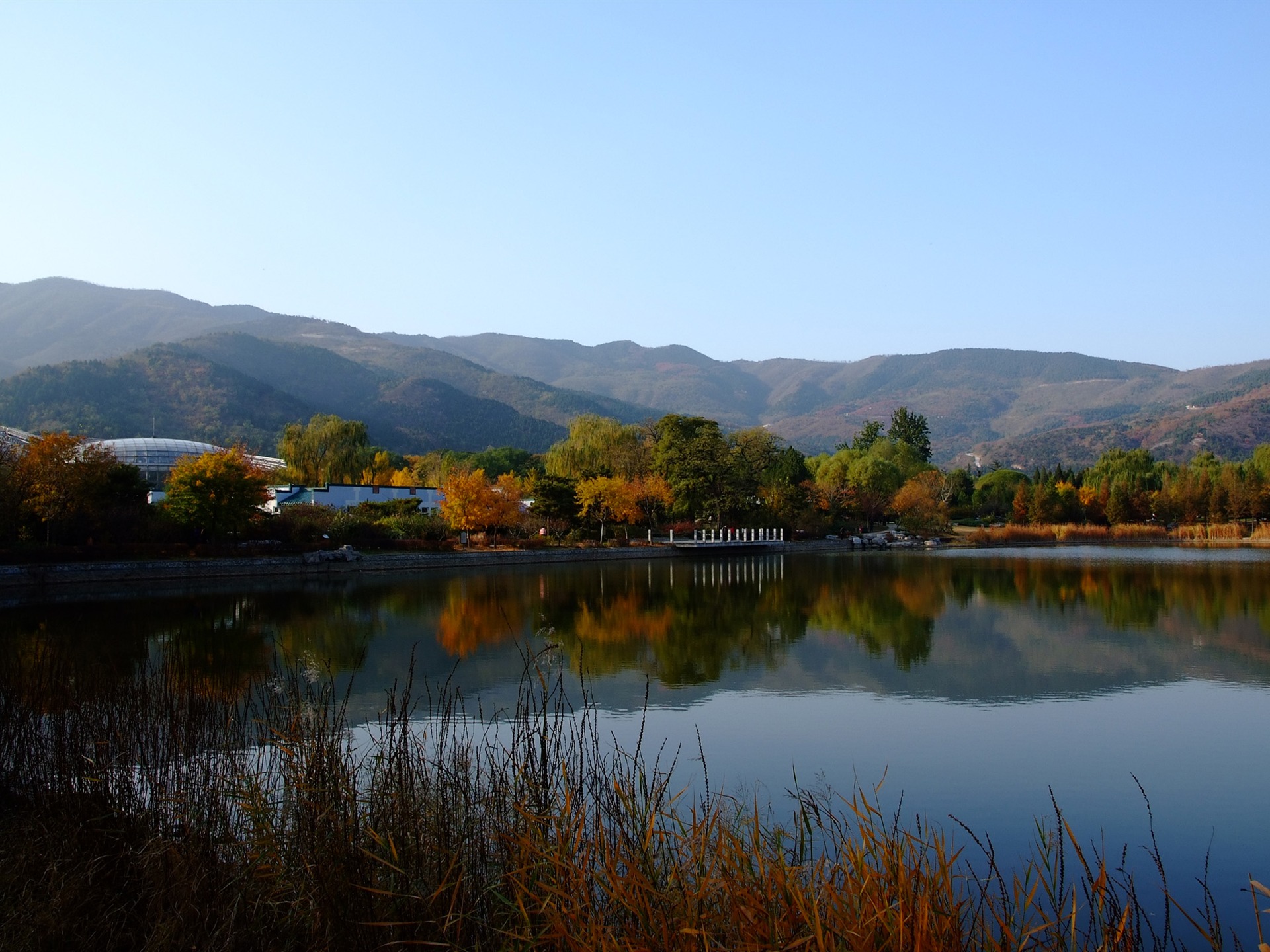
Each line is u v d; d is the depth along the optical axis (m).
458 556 60.72
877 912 5.98
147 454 115.81
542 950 6.45
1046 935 8.15
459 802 8.37
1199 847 11.52
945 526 104.56
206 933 6.78
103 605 37.28
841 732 16.75
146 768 9.17
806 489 100.50
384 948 6.50
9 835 8.63
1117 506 110.00
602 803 8.56
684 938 6.03
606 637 28.55
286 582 47.88
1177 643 27.12
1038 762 14.96
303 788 8.07
